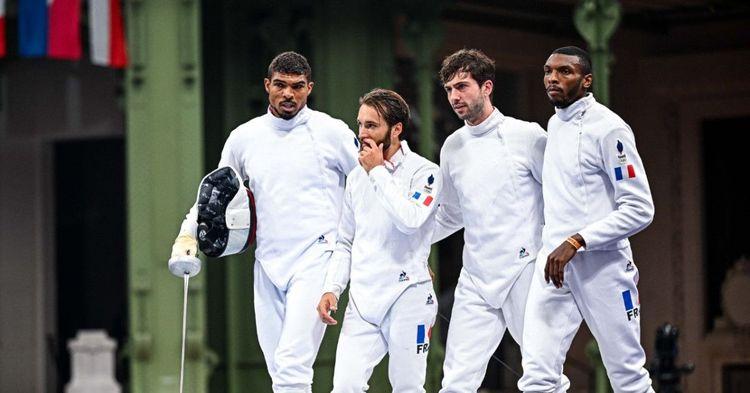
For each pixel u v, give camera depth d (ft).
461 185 72.59
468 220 72.64
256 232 75.15
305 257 73.72
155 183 126.00
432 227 71.77
